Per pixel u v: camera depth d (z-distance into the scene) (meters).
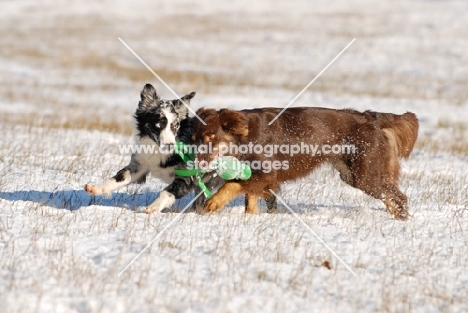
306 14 71.88
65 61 49.66
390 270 9.98
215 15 73.19
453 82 40.78
